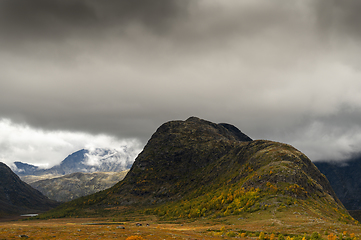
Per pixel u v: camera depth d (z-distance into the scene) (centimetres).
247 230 7481
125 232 6219
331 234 5334
